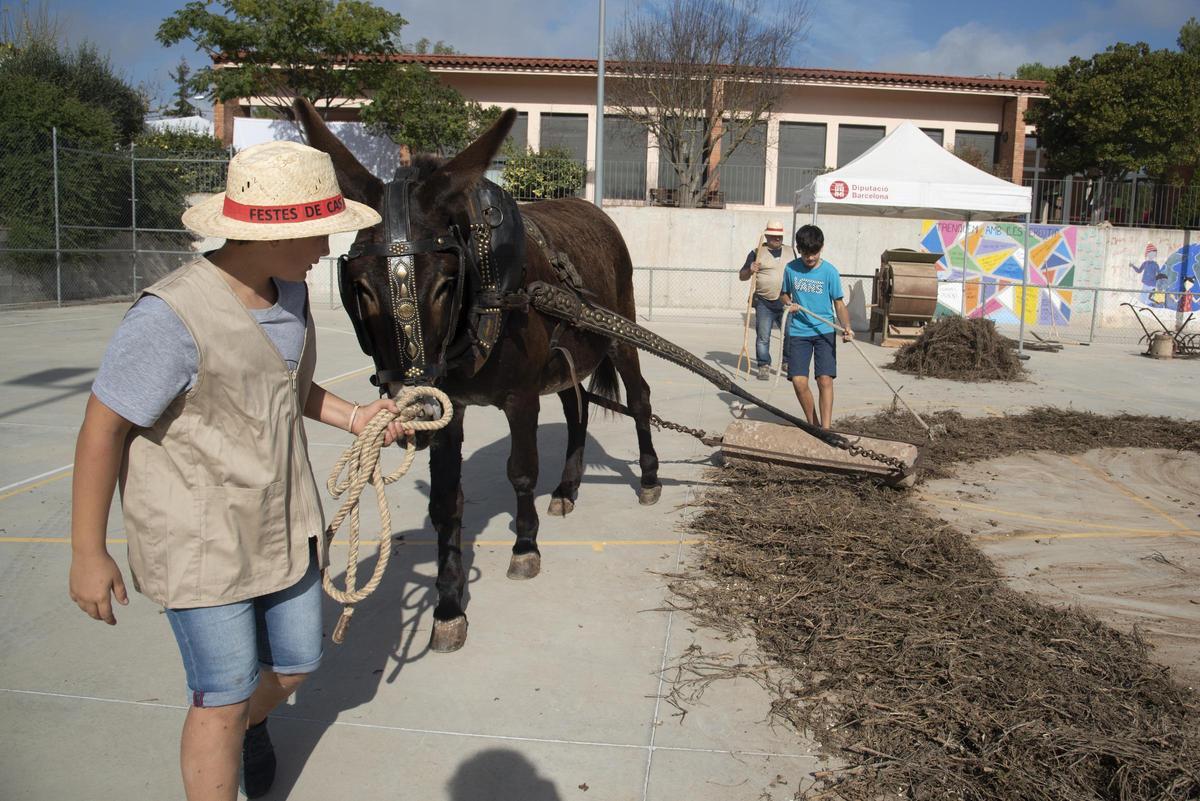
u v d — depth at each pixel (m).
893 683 3.38
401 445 2.75
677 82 23.27
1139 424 8.44
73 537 1.97
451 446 3.69
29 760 2.89
